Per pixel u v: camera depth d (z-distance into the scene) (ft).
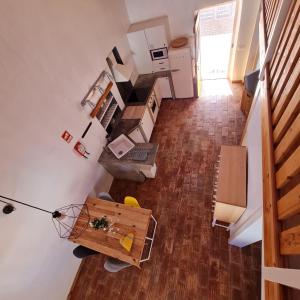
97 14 11.65
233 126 15.48
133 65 16.97
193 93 18.20
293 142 4.27
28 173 8.24
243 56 16.52
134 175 13.89
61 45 9.25
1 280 7.64
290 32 5.53
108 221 10.02
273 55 7.39
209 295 9.36
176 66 16.19
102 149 13.25
